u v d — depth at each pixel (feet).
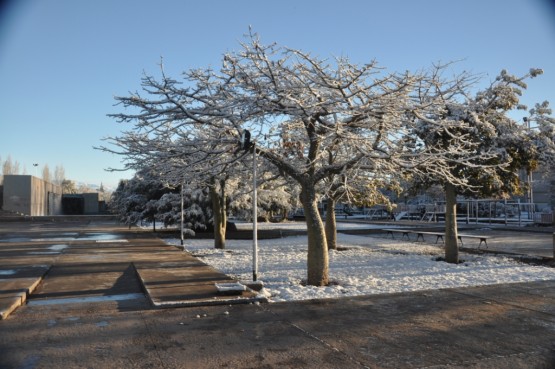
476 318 23.57
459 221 127.54
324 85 29.58
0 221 150.82
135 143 32.83
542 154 43.14
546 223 101.24
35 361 17.39
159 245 62.13
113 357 17.84
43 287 32.63
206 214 79.77
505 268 40.27
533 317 23.72
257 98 28.86
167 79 29.22
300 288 30.91
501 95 41.96
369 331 21.30
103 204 251.80
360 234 85.56
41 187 191.72
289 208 78.74
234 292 28.04
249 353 18.31
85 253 52.75
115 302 27.40
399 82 29.19
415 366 16.96
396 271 38.83
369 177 47.62
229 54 30.73
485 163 41.22
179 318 23.56
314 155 33.53
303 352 18.44
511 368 16.75
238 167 40.81
